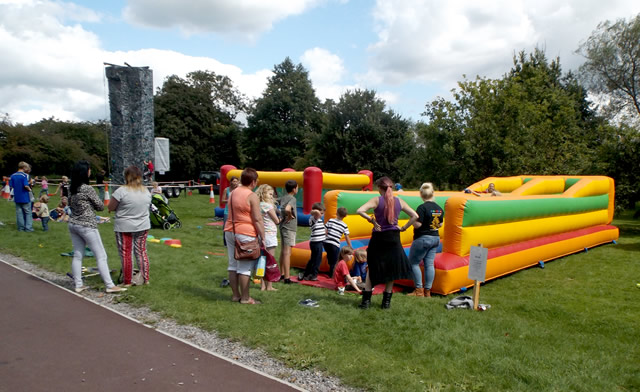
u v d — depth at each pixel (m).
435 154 21.59
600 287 7.54
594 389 3.62
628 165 16.28
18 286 6.27
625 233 15.73
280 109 49.59
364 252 7.14
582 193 11.42
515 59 31.58
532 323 5.47
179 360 4.00
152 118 20.05
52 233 11.04
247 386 3.55
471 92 20.86
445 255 7.12
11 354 4.04
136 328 4.78
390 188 5.62
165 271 7.39
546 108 21.28
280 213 7.17
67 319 5.00
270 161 49.69
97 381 3.56
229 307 5.47
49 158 41.72
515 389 3.57
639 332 5.29
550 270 8.96
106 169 52.03
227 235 5.78
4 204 18.88
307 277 7.40
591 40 25.08
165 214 13.31
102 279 6.23
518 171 19.38
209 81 58.22
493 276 7.75
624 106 25.03
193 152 47.00
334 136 38.59
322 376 3.77
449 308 5.86
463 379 3.71
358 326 4.96
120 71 19.25
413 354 4.21
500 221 7.96
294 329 4.77
